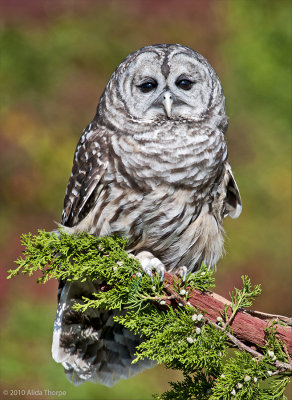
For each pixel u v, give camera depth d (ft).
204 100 30.60
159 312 25.08
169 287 24.77
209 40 76.84
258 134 69.15
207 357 23.20
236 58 73.15
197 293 24.52
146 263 25.46
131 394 49.98
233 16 76.69
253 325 24.17
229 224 63.31
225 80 72.54
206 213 30.63
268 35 73.56
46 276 24.52
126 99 30.42
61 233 25.03
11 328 54.13
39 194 66.64
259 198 65.31
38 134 69.36
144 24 77.00
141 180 28.99
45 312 55.31
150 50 30.53
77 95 72.74
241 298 24.38
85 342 30.94
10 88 71.97
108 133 30.19
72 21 75.97
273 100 70.44
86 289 30.09
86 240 24.89
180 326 23.49
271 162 67.67
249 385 22.97
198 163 29.32
